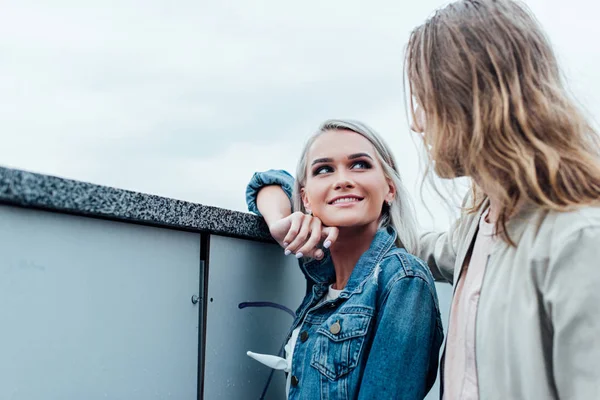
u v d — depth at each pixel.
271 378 1.33
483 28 0.82
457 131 0.82
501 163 0.77
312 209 1.14
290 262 1.43
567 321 0.66
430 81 0.85
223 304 1.17
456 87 0.82
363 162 1.12
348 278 1.17
